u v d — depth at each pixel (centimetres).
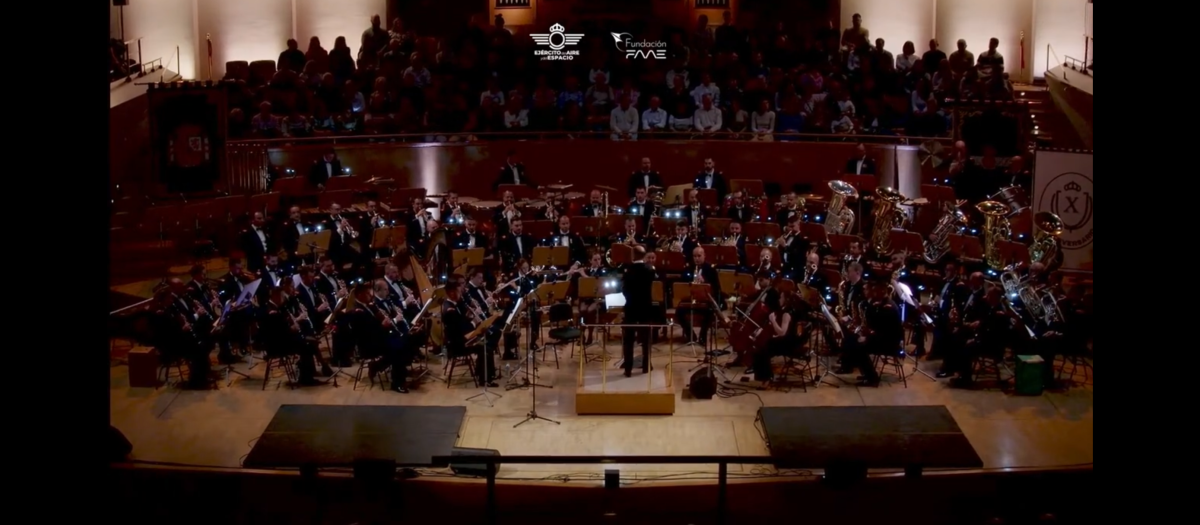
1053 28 2667
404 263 1869
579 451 1459
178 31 2608
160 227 2034
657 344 1823
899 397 1622
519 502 1370
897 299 1766
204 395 1633
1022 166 2073
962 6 2695
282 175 2236
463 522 1366
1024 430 1516
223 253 2122
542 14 2684
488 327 1608
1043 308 1662
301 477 1366
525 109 2377
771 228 1880
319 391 1645
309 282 1752
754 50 2439
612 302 1662
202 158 2159
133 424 1536
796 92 2388
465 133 2316
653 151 2362
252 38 2673
